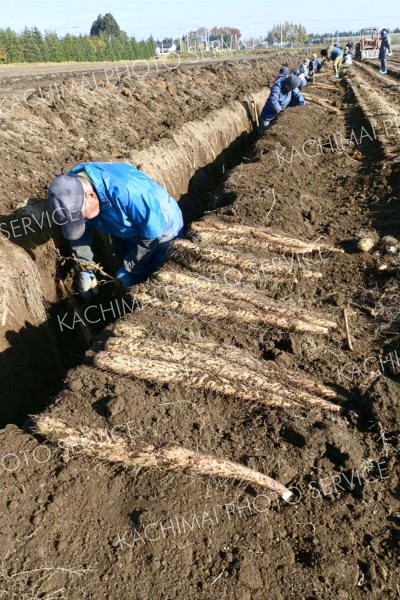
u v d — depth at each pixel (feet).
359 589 7.26
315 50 174.60
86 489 8.39
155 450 8.68
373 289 13.91
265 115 39.58
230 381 10.12
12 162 20.31
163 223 15.60
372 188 22.12
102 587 7.16
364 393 10.28
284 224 17.12
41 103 26.94
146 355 10.46
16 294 14.98
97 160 23.91
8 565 7.35
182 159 30.07
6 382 13.71
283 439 9.30
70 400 9.67
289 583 7.29
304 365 11.12
